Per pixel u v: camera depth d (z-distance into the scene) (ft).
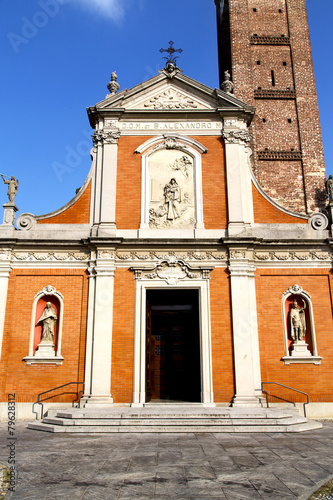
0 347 55.36
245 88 101.65
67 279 58.39
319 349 56.65
